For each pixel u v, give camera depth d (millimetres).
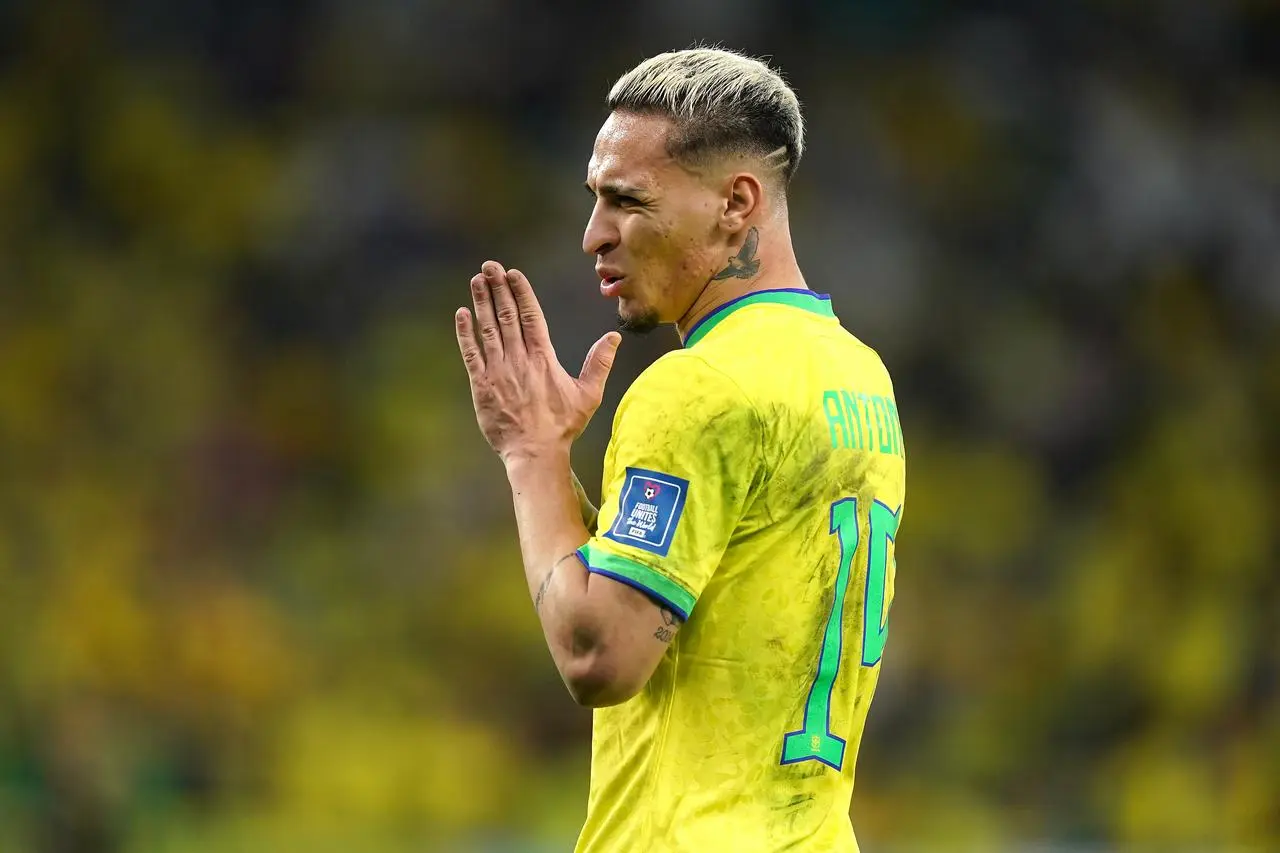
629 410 7766
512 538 38719
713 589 7809
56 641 35094
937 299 43656
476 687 36594
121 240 44438
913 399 42344
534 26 47219
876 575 8242
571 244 44156
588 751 35750
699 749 7777
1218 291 45031
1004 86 47281
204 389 41625
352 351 43031
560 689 36406
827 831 8023
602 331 41406
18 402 40500
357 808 34094
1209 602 38906
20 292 42781
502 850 31266
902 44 47469
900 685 36000
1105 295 44500
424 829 33094
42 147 45250
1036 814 34406
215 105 46938
